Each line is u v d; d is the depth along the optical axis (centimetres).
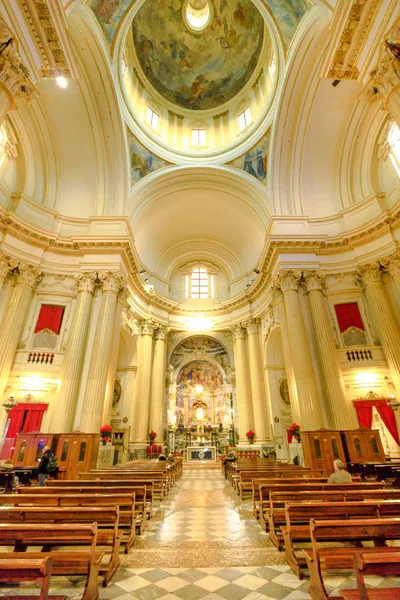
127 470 816
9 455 982
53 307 1224
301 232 1335
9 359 1088
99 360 1109
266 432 1529
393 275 1161
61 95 1234
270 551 396
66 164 1402
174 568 348
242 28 1644
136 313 1675
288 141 1398
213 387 2295
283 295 1255
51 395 1102
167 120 1786
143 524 488
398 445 1038
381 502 335
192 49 1745
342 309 1241
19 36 593
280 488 491
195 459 2031
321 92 1266
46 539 316
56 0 580
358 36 643
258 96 1647
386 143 1222
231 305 1906
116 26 1178
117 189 1425
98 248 1276
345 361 1162
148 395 1644
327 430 994
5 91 590
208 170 1611
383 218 1173
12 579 202
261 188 1512
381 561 197
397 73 594
